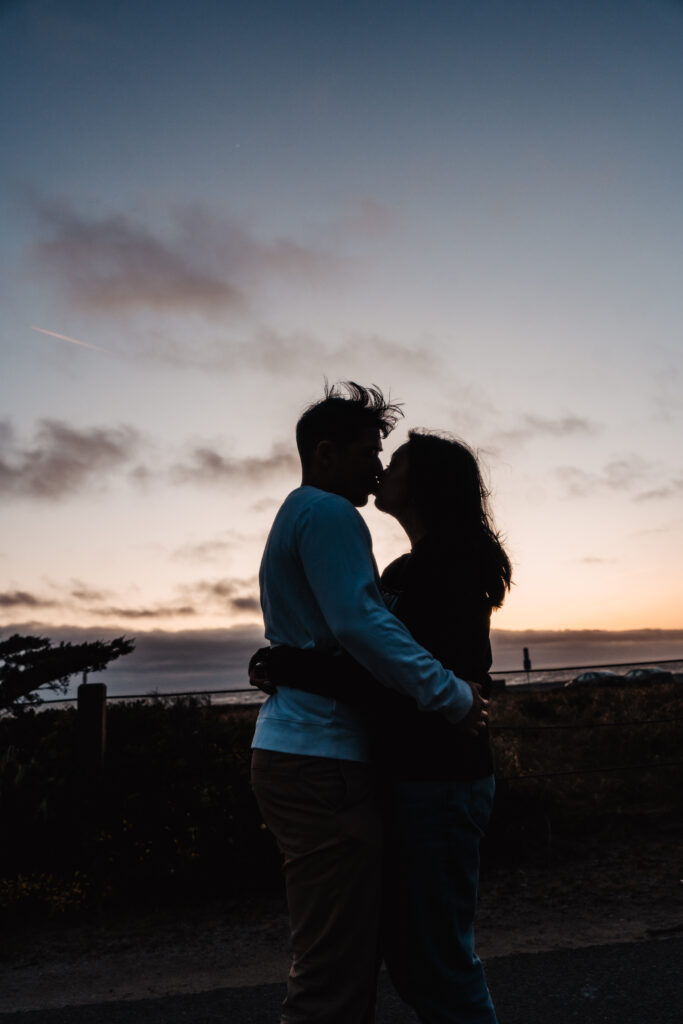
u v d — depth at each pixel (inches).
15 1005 124.0
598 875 180.9
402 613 78.1
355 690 71.5
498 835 199.2
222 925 163.0
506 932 147.6
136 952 148.8
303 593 73.9
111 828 190.1
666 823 223.8
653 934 139.6
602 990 114.9
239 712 247.3
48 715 233.8
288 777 71.3
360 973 70.4
